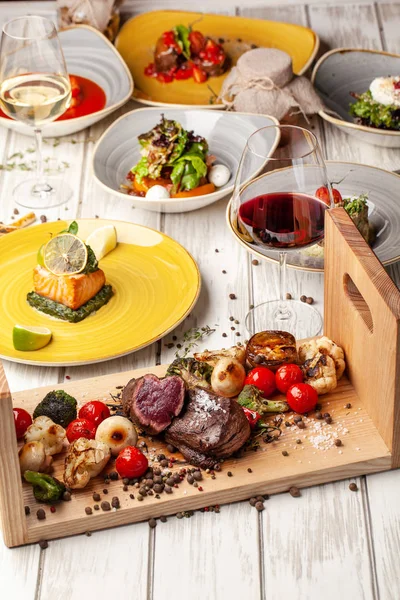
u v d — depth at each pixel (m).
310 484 1.70
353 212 2.18
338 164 2.46
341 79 2.93
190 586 1.54
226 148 2.64
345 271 1.78
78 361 1.93
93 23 3.09
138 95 2.93
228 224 2.32
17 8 3.51
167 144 2.45
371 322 1.75
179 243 2.34
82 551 1.60
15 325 1.99
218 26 3.21
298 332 2.08
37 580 1.55
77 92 2.83
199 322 2.13
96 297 2.13
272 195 1.84
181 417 1.70
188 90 2.98
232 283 2.26
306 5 3.45
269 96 2.71
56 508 1.62
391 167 2.63
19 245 2.32
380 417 1.73
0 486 1.52
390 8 3.43
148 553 1.59
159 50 3.00
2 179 2.69
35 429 1.70
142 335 2.04
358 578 1.54
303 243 1.89
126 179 2.58
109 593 1.53
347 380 1.88
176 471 1.69
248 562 1.57
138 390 1.71
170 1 3.48
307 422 1.78
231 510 1.66
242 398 1.79
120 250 2.31
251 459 1.70
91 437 1.72
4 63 2.43
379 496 1.68
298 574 1.55
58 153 2.79
